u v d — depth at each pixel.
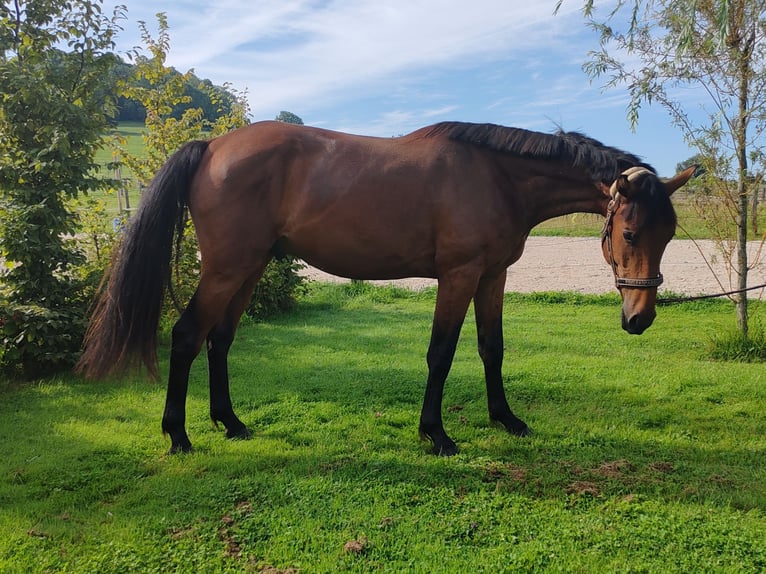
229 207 3.18
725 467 3.15
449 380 4.84
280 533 2.48
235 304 3.62
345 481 2.96
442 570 2.21
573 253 14.56
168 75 6.88
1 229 4.71
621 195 2.98
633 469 3.14
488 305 3.66
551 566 2.24
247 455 3.31
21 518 2.59
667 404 4.24
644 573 2.21
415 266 3.36
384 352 5.91
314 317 7.91
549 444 3.50
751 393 4.47
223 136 3.47
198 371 5.19
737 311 5.88
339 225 3.23
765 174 5.36
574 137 3.50
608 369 5.16
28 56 4.95
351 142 3.32
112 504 2.76
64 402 4.26
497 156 3.32
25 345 4.76
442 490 2.85
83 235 7.06
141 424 3.82
